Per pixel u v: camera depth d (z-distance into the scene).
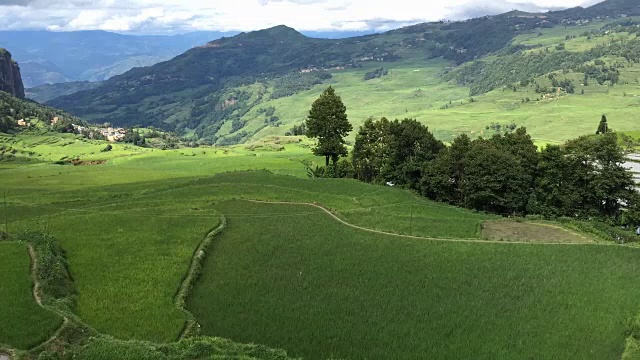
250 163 178.75
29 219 84.81
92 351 39.59
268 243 71.12
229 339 44.47
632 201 101.75
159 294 52.75
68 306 48.38
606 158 104.00
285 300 53.62
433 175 115.62
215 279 58.94
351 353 43.62
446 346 45.00
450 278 59.91
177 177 142.12
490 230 83.00
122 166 191.75
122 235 71.38
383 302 53.50
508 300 54.31
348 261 64.81
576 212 105.75
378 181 130.88
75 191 116.38
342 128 133.00
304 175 145.00
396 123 131.75
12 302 46.78
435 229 81.62
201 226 76.00
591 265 64.50
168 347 40.88
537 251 69.31
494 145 117.50
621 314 51.16
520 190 106.56
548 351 44.41
